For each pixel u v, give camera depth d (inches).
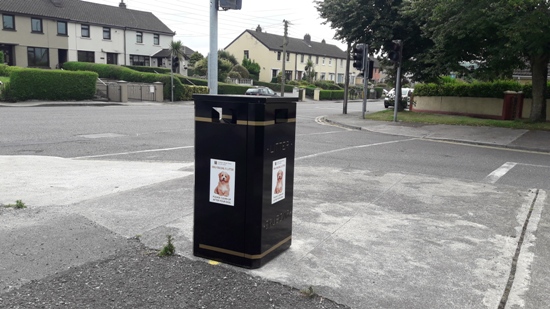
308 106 1579.7
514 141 599.8
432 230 207.3
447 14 670.5
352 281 151.6
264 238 157.6
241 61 2945.4
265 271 155.7
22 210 214.1
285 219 171.6
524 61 879.1
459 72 837.8
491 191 290.4
